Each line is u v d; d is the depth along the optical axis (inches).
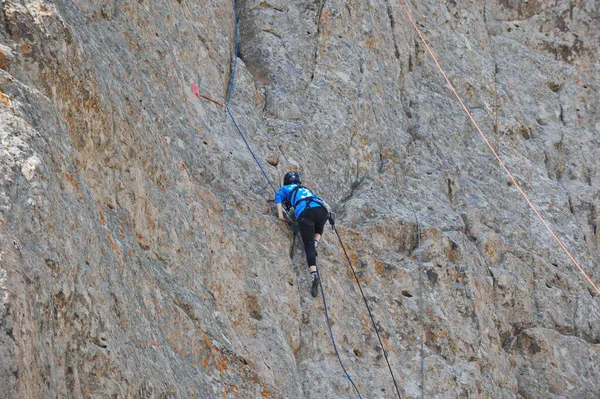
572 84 1491.1
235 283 751.1
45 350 429.4
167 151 740.7
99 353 478.3
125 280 566.6
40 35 575.5
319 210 847.7
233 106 956.6
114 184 636.1
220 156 861.8
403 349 874.8
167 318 613.6
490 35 1517.0
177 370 586.6
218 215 787.4
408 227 984.9
